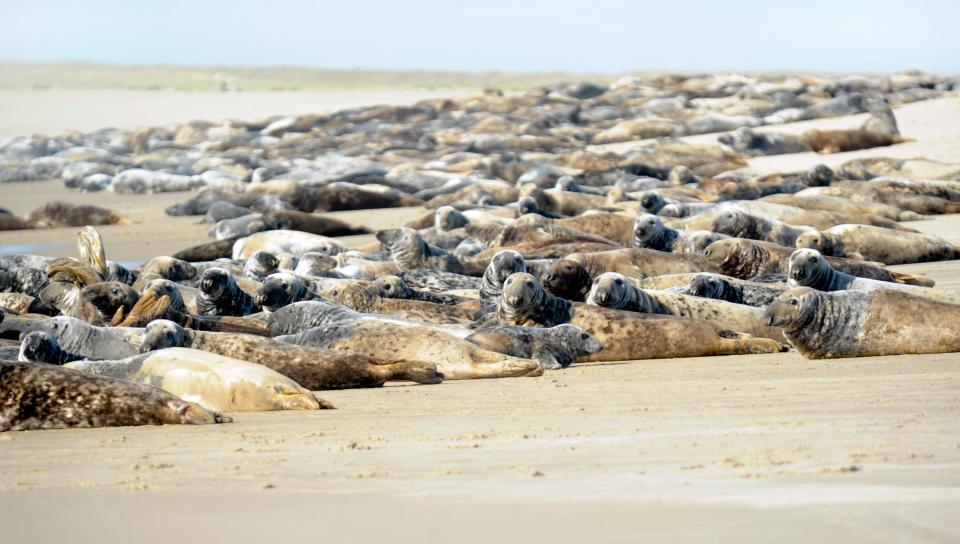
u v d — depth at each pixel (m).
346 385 32.97
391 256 62.06
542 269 49.34
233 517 15.30
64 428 26.77
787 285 46.72
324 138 176.12
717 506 14.96
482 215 82.50
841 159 118.25
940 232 72.56
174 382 29.48
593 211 78.31
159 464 20.91
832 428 22.20
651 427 23.48
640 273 52.94
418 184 117.56
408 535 13.88
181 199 123.38
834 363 34.56
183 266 56.31
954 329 35.16
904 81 195.75
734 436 21.64
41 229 98.12
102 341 36.84
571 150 149.62
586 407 27.41
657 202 81.19
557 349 36.91
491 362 34.12
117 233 92.31
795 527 13.75
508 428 24.28
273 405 28.78
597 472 18.19
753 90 194.62
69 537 14.45
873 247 63.06
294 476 18.88
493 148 150.88
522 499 15.88
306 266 56.72
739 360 36.81
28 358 32.41
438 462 19.94
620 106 187.25
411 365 33.31
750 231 66.31
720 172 115.38
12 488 18.86
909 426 22.11
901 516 14.25
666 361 37.38
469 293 51.16
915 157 113.75
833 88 190.38
